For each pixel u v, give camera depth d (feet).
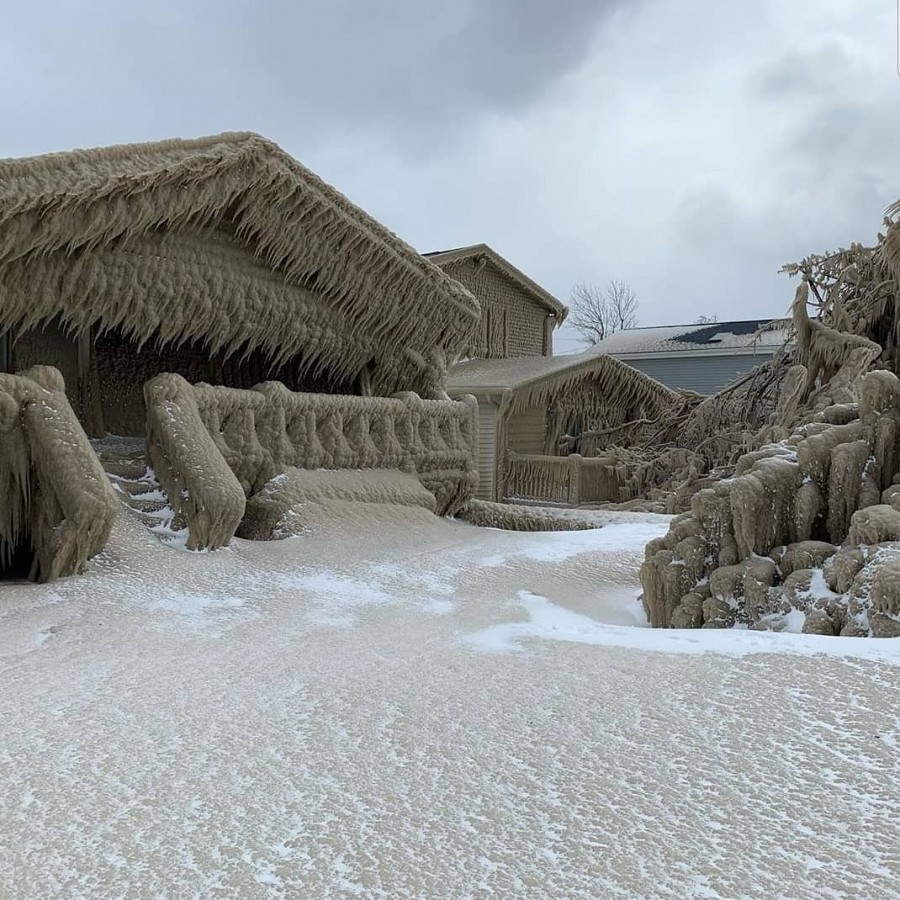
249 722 11.57
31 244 27.61
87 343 37.27
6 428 24.25
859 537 19.57
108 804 8.75
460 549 33.63
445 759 9.87
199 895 6.96
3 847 7.81
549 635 18.33
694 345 121.39
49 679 14.39
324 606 23.02
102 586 23.31
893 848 7.41
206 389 32.40
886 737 9.96
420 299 45.98
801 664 13.29
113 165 29.73
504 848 7.63
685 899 6.69
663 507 59.52
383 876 7.20
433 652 16.61
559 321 104.32
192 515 28.30
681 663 14.15
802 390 59.36
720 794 8.61
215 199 33.40
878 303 60.85
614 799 8.58
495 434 68.64
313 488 35.19
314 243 39.01
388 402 41.88
